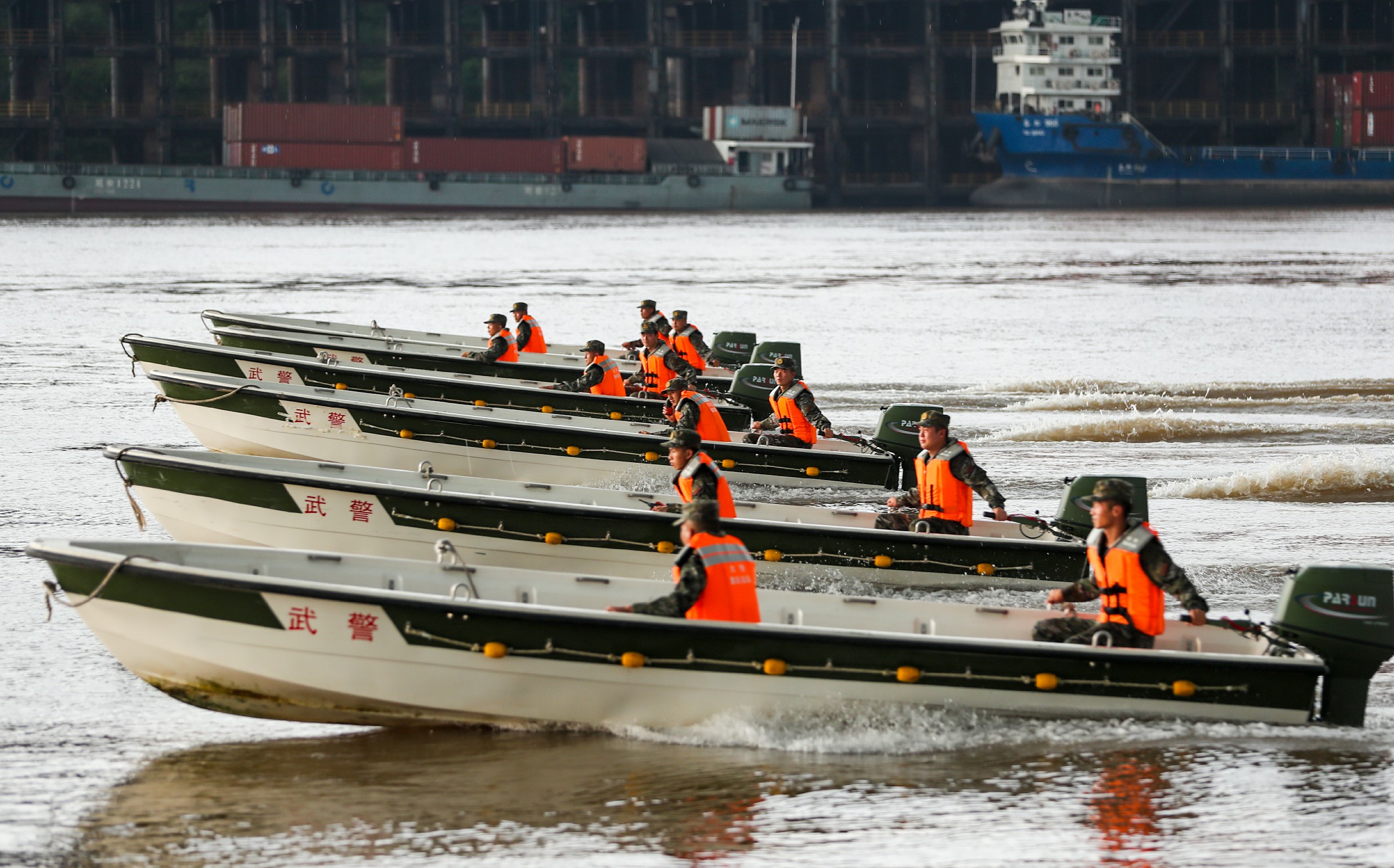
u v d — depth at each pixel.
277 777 25.31
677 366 62.06
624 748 26.92
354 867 21.69
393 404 55.12
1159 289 150.62
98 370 82.75
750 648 26.75
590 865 21.78
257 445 54.97
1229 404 76.81
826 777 25.39
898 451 52.81
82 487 49.88
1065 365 93.69
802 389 53.12
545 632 26.59
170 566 26.27
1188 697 27.44
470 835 22.88
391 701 27.25
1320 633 27.52
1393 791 24.62
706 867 21.70
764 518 40.25
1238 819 23.53
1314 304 133.88
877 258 199.50
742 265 184.12
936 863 21.89
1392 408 74.94
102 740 27.02
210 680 27.28
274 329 77.88
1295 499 51.28
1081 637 28.41
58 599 27.02
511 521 37.94
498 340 71.19
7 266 168.00
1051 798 24.44
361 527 38.16
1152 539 27.77
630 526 38.16
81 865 21.80
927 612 30.48
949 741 27.11
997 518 37.84
